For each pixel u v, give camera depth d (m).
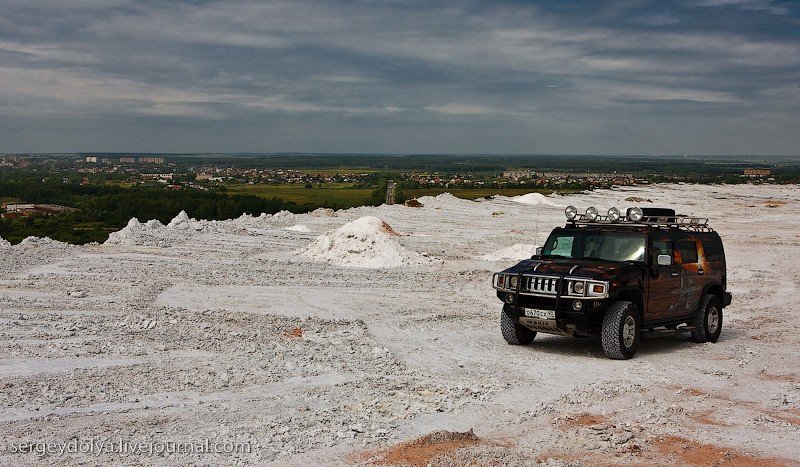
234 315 14.30
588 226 13.27
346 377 10.05
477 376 10.41
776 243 33.47
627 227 12.81
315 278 20.28
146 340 11.98
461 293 18.77
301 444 7.29
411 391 9.44
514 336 12.55
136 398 8.78
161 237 28.20
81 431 7.56
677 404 9.23
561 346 12.77
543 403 9.06
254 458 6.91
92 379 9.55
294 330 13.19
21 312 14.10
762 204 69.69
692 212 57.62
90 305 15.12
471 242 32.50
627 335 11.78
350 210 48.78
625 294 12.09
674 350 12.84
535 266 12.34
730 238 35.94
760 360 12.03
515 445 7.50
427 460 6.81
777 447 7.59
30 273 19.08
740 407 9.18
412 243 31.14
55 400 8.60
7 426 7.66
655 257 12.61
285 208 70.06
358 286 19.30
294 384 9.62
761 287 21.09
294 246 28.14
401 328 13.87
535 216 49.69
